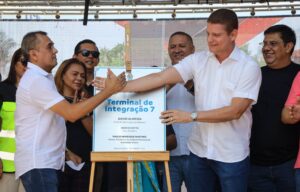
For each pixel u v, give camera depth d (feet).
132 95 9.87
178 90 12.14
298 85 9.97
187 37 12.85
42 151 9.59
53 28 18.61
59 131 9.98
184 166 12.05
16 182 11.68
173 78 9.91
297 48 18.06
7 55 18.38
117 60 18.79
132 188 9.88
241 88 9.25
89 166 12.03
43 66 9.90
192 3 17.57
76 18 18.58
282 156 11.10
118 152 9.73
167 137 11.41
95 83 9.81
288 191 11.14
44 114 9.67
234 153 9.52
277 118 11.06
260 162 11.31
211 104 9.66
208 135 9.67
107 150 9.75
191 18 18.20
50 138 9.75
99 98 9.34
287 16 18.04
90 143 12.12
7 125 11.62
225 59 9.43
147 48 18.53
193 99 12.05
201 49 18.21
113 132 9.80
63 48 18.66
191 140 10.23
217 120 9.23
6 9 17.49
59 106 9.41
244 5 17.04
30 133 9.59
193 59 9.94
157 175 11.48
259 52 18.45
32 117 9.62
